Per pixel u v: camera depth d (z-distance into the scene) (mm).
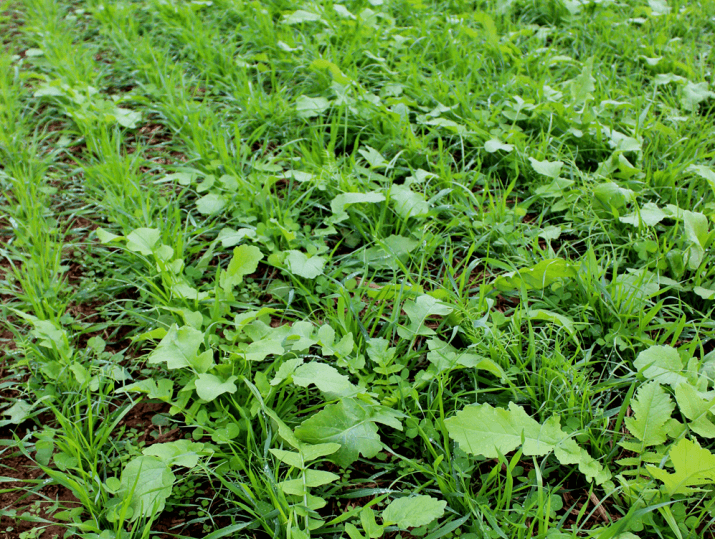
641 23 3865
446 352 1674
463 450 1377
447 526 1312
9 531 1398
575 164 2619
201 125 2771
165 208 2387
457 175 2463
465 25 3779
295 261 1938
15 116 2936
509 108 2955
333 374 1495
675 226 2092
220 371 1575
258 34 3609
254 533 1374
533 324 1892
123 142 2799
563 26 3898
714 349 1838
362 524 1258
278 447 1488
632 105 2822
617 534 1250
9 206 2436
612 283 1857
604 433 1504
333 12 3797
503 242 2152
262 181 2412
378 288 2039
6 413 1621
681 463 1234
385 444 1553
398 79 3137
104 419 1612
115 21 3816
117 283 2082
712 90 3150
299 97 2832
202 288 2002
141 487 1345
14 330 1837
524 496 1438
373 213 2279
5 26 4090
